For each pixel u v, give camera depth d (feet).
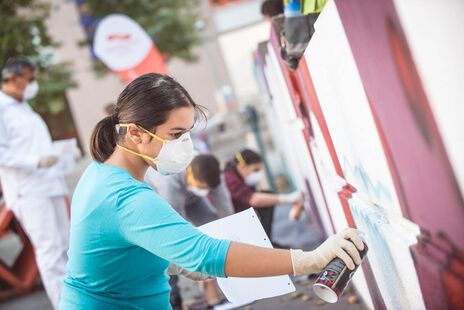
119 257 4.83
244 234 5.83
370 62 3.67
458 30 2.33
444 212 3.21
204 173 10.94
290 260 4.28
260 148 23.52
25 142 13.62
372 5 3.25
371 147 4.51
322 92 6.25
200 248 4.23
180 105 4.95
